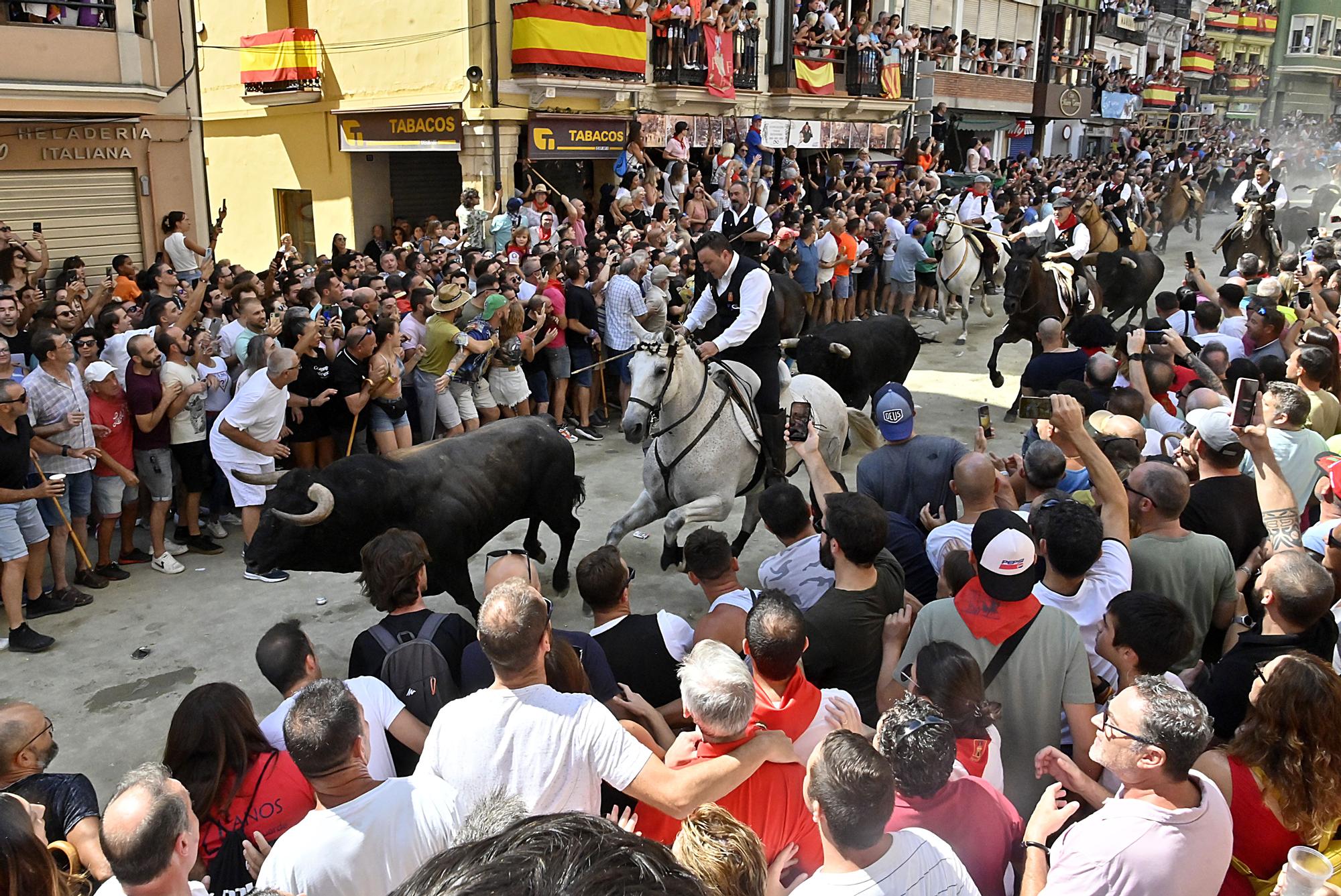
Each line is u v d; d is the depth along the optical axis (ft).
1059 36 109.29
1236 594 14.01
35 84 34.78
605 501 28.68
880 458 18.86
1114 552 13.17
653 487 21.13
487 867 3.10
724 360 21.75
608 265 35.96
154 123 40.68
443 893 3.00
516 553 13.16
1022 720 11.08
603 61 52.54
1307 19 177.17
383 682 11.71
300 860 8.41
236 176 64.64
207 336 23.99
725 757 9.05
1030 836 8.95
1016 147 107.14
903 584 13.89
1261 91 174.29
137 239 41.09
